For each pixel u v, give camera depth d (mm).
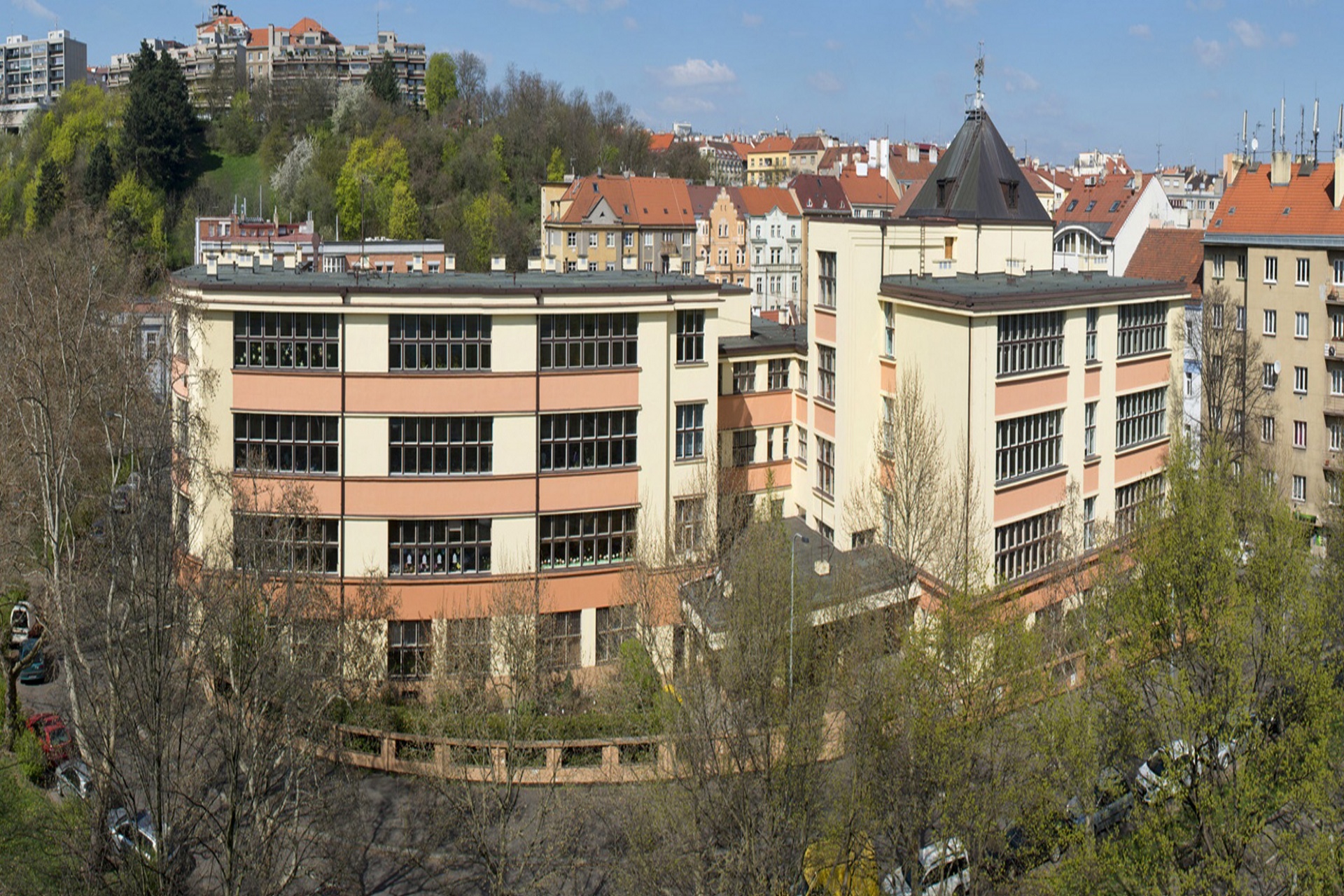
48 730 56188
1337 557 54656
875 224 65375
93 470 68438
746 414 70875
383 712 53531
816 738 39031
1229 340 87938
